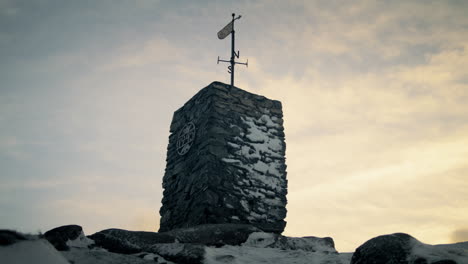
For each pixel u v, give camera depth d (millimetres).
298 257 5398
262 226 8203
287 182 9008
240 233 6352
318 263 5094
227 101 9055
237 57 10438
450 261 3838
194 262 4668
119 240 5371
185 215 8195
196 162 8531
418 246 4164
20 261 2736
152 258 4934
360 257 4430
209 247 5449
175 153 9508
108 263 4516
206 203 7707
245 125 9016
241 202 8141
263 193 8539
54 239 4895
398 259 4121
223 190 8023
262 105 9570
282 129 9609
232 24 10945
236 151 8578
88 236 5473
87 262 4434
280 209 8594
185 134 9336
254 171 8641
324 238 6574
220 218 7758
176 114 10180
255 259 5316
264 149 9039
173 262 4797
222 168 8227
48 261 2869
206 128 8633
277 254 5617
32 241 2924
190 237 5980
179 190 8766
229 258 4793
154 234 5727
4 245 2775
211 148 8281
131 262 4656
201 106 9219
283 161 9211
